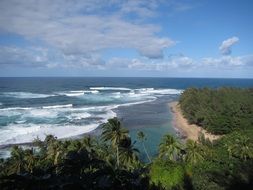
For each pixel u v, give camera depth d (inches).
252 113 3324.3
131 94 6953.7
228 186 1290.6
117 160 1593.3
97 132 2819.9
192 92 4938.5
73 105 4692.4
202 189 1298.0
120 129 1765.5
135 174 383.6
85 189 325.7
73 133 2758.4
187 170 1450.5
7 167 1477.6
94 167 366.9
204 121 3203.7
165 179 1358.3
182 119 3759.8
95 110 4188.0
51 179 319.3
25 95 5979.3
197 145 1845.5
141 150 2449.6
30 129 2849.4
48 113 3831.2
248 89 5374.0
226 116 3166.8
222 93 4832.7
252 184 1280.8
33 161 1517.0
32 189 314.8
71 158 360.5
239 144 1867.6
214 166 1625.2
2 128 2878.9
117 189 360.5
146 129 3144.7
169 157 1811.0
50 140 1905.8
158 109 4466.0
